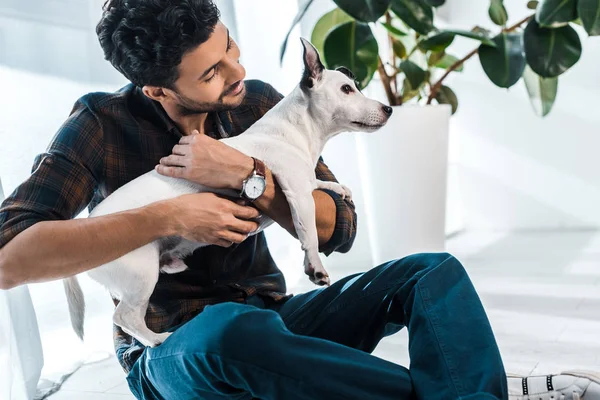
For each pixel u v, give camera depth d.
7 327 1.78
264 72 2.93
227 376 1.08
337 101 1.53
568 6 2.81
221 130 1.48
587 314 2.38
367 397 1.09
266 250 1.45
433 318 1.16
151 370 1.19
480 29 3.09
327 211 1.42
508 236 3.97
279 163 1.41
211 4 1.26
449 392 1.10
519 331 2.24
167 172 1.31
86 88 2.17
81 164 1.29
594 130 3.95
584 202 4.02
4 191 1.96
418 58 3.40
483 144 4.17
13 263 1.16
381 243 3.07
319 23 3.06
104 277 1.29
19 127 1.99
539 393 1.31
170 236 1.31
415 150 2.96
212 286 1.35
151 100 1.36
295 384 1.07
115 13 1.26
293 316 1.33
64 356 2.19
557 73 2.88
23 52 2.00
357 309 1.29
